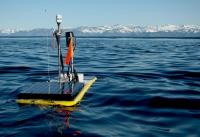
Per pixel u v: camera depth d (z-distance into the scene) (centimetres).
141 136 761
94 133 772
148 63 2786
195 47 7075
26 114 927
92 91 1330
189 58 3425
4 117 898
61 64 1192
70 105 1005
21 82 1595
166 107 1071
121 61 3002
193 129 824
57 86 1134
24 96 1026
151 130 811
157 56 3756
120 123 870
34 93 1018
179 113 989
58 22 1071
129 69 2283
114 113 977
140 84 1562
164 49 5875
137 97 1223
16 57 3391
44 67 2380
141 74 1988
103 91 1340
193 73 2022
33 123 842
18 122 851
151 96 1243
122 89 1400
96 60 3109
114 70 2214
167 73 2039
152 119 917
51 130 785
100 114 956
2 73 1980
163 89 1407
